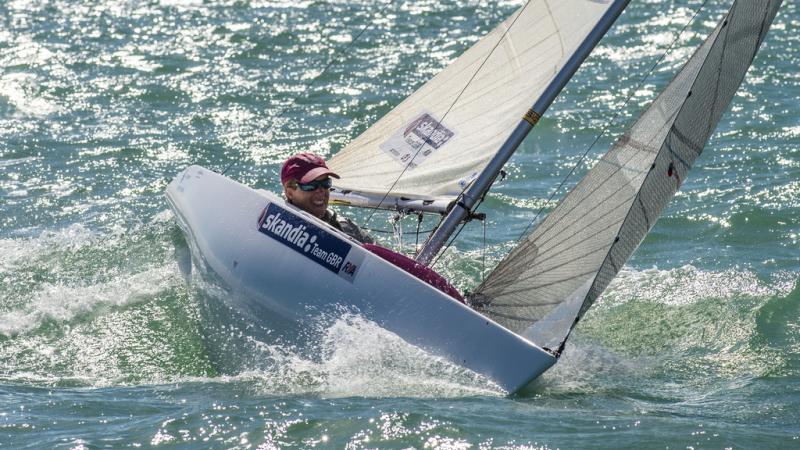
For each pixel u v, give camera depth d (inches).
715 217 1273.4
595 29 983.0
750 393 813.9
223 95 1934.1
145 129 1724.9
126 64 2165.4
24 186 1451.8
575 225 874.8
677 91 884.6
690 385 841.5
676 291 1061.1
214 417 733.3
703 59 879.1
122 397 809.5
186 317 983.0
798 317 977.5
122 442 696.4
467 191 968.3
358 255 838.5
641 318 1003.9
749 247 1178.6
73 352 936.3
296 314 851.4
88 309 1018.1
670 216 1291.8
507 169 1539.1
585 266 836.0
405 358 807.7
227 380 850.1
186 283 1037.8
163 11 2741.1
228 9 2783.0
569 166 1541.6
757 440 695.1
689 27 2391.7
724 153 1520.7
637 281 1096.2
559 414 744.3
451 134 1049.5
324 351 832.9
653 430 708.0
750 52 898.1
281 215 887.7
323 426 711.1
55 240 1221.7
